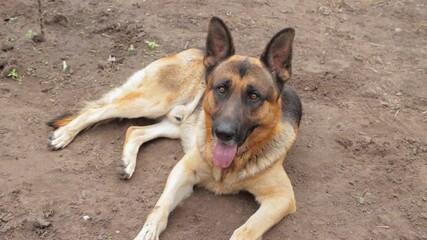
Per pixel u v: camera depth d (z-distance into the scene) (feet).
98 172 5.62
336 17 8.96
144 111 6.15
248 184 5.33
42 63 7.07
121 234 5.03
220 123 4.93
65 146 5.88
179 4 8.77
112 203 5.29
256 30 8.25
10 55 7.12
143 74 6.33
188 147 5.97
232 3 9.04
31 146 5.83
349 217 5.41
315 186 5.72
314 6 9.31
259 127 5.19
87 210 5.19
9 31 7.61
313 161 6.02
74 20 7.98
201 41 7.80
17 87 6.64
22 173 5.50
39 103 6.45
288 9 9.08
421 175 5.94
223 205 5.43
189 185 5.45
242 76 5.08
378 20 8.98
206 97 5.26
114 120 6.32
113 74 7.01
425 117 6.81
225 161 5.10
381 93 7.16
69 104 6.48
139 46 7.59
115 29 7.88
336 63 7.65
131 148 5.80
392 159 6.11
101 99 6.36
